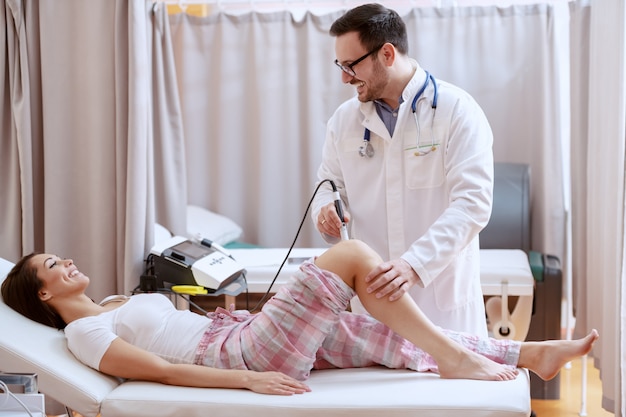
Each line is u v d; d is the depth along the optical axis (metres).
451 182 2.31
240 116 4.05
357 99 2.50
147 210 3.11
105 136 3.09
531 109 3.87
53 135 3.09
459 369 2.12
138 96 2.99
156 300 2.38
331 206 2.41
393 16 2.30
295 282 2.17
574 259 3.73
